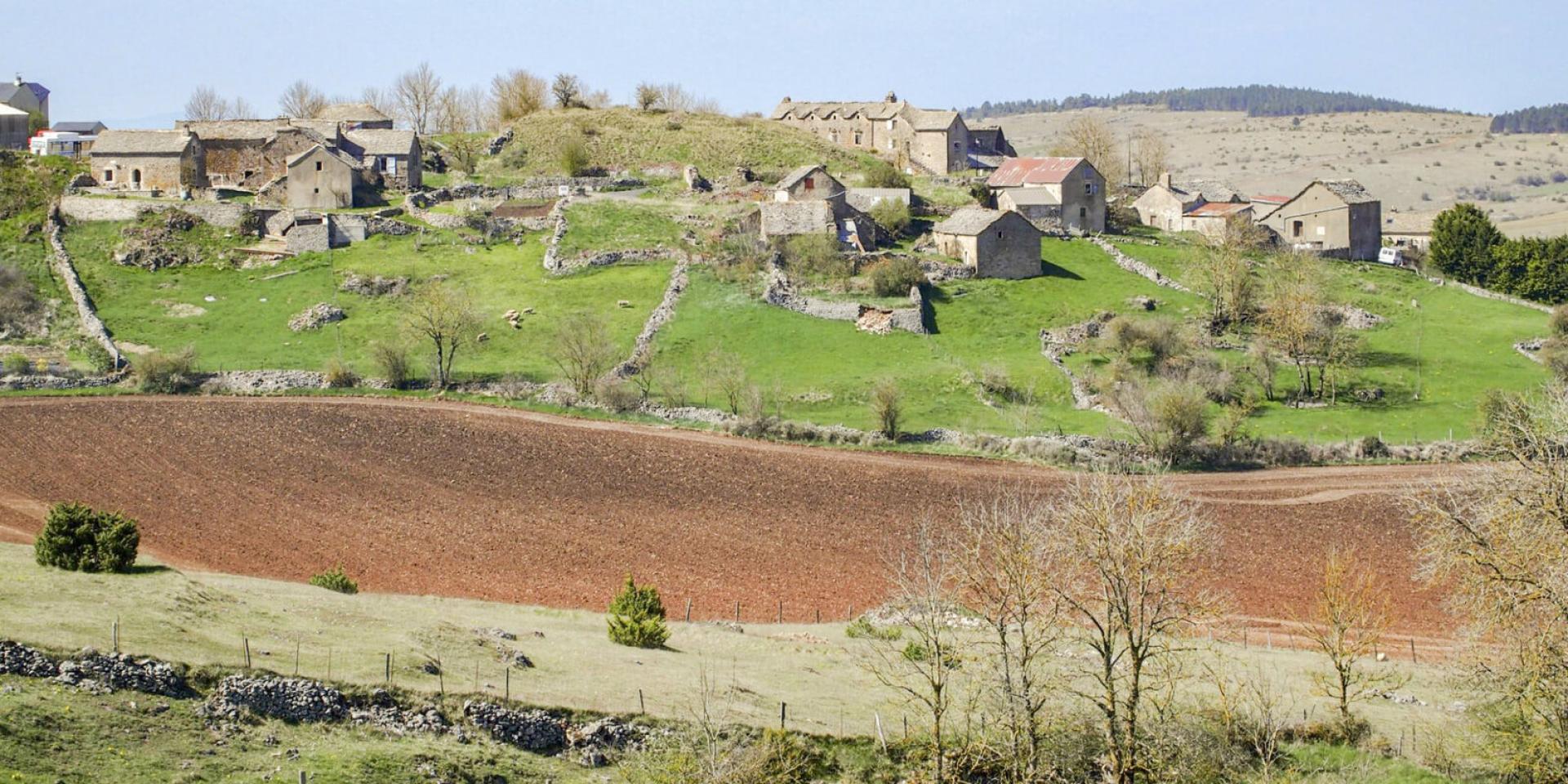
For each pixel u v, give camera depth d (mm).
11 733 46000
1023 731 54094
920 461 106625
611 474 101250
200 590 60875
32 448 101375
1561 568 53719
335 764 48469
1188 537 58719
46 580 58688
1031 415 117625
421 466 101562
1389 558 89375
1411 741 59562
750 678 60594
